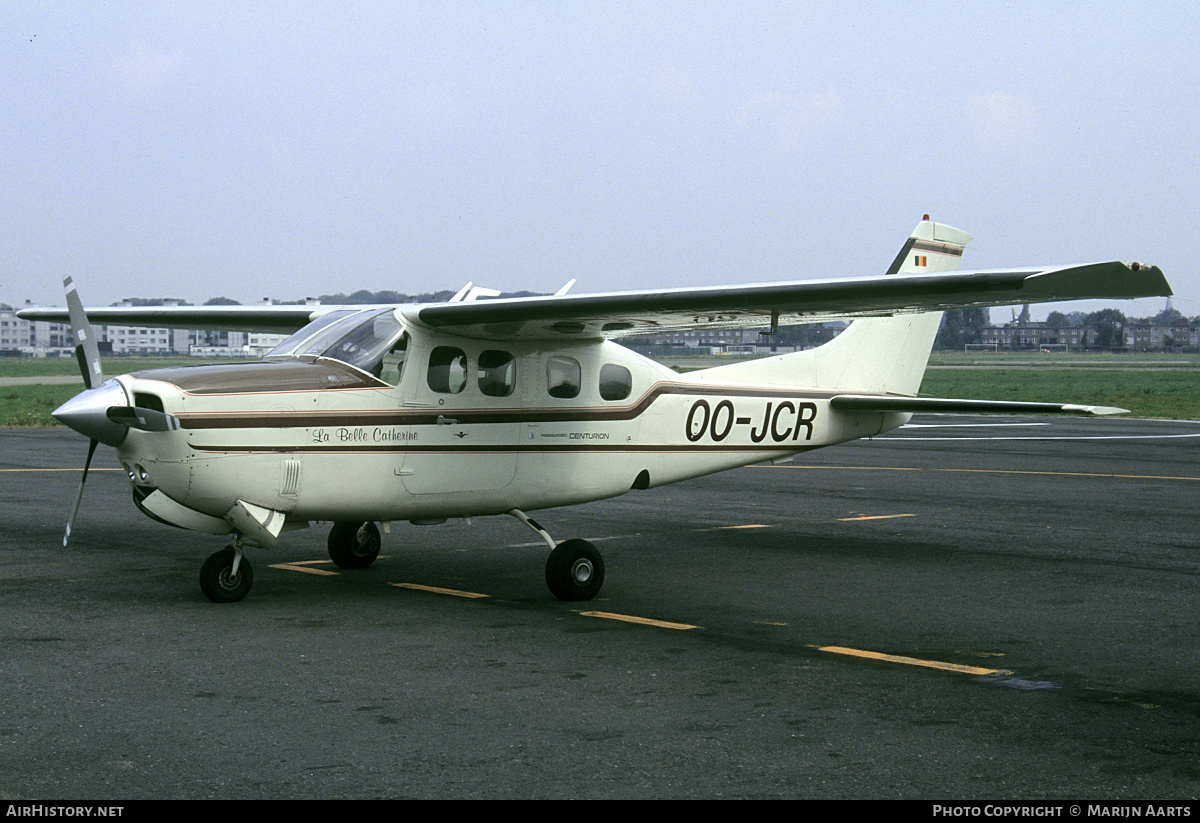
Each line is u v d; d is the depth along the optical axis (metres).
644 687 5.34
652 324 7.86
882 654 6.04
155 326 11.38
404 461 7.49
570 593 7.48
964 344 163.62
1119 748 4.50
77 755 4.31
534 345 8.16
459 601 7.42
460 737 4.57
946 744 4.53
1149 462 18.12
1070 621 6.91
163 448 6.66
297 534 10.40
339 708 4.95
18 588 7.66
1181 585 8.10
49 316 11.41
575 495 8.47
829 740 4.57
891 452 20.11
